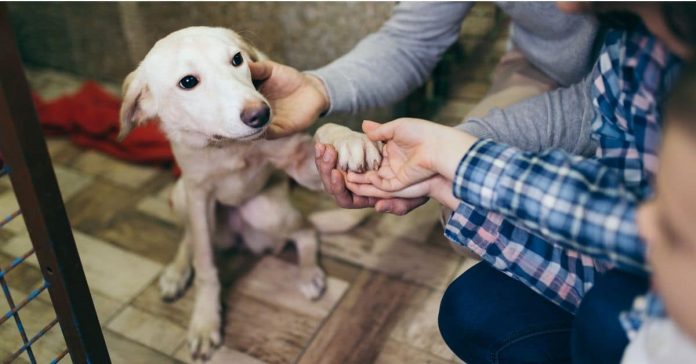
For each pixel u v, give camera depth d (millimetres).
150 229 1800
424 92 2014
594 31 1231
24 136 767
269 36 1853
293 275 1653
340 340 1464
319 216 1733
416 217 1772
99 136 2061
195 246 1484
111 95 2188
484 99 1406
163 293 1590
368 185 1056
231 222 1658
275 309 1553
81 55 2316
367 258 1664
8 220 841
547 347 1004
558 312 1021
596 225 728
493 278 1072
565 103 1128
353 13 1718
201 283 1505
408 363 1397
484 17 2248
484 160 842
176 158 1402
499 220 956
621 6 701
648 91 765
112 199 1894
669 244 594
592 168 772
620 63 825
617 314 773
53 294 926
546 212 772
